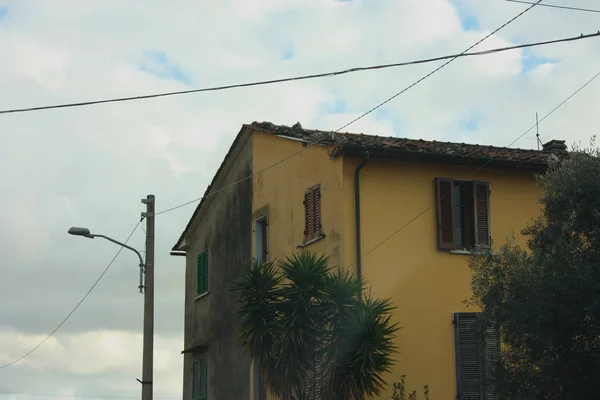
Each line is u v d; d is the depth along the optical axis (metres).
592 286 12.66
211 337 25.34
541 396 13.27
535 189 19.14
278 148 21.28
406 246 17.69
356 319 15.06
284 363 15.29
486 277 14.28
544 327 12.90
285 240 20.41
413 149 17.70
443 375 17.34
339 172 17.73
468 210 18.48
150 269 19.67
